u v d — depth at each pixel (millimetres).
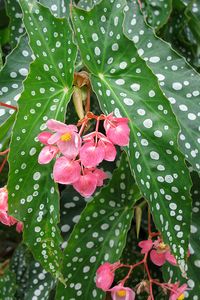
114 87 426
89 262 502
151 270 598
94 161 373
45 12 405
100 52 429
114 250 502
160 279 594
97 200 491
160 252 478
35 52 397
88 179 393
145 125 410
